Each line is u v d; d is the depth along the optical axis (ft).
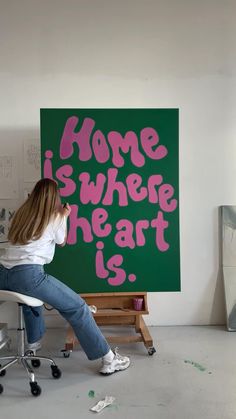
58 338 11.00
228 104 11.68
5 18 11.32
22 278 8.31
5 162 11.48
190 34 11.55
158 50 11.52
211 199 11.81
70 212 10.16
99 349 8.67
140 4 11.46
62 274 10.27
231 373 8.72
